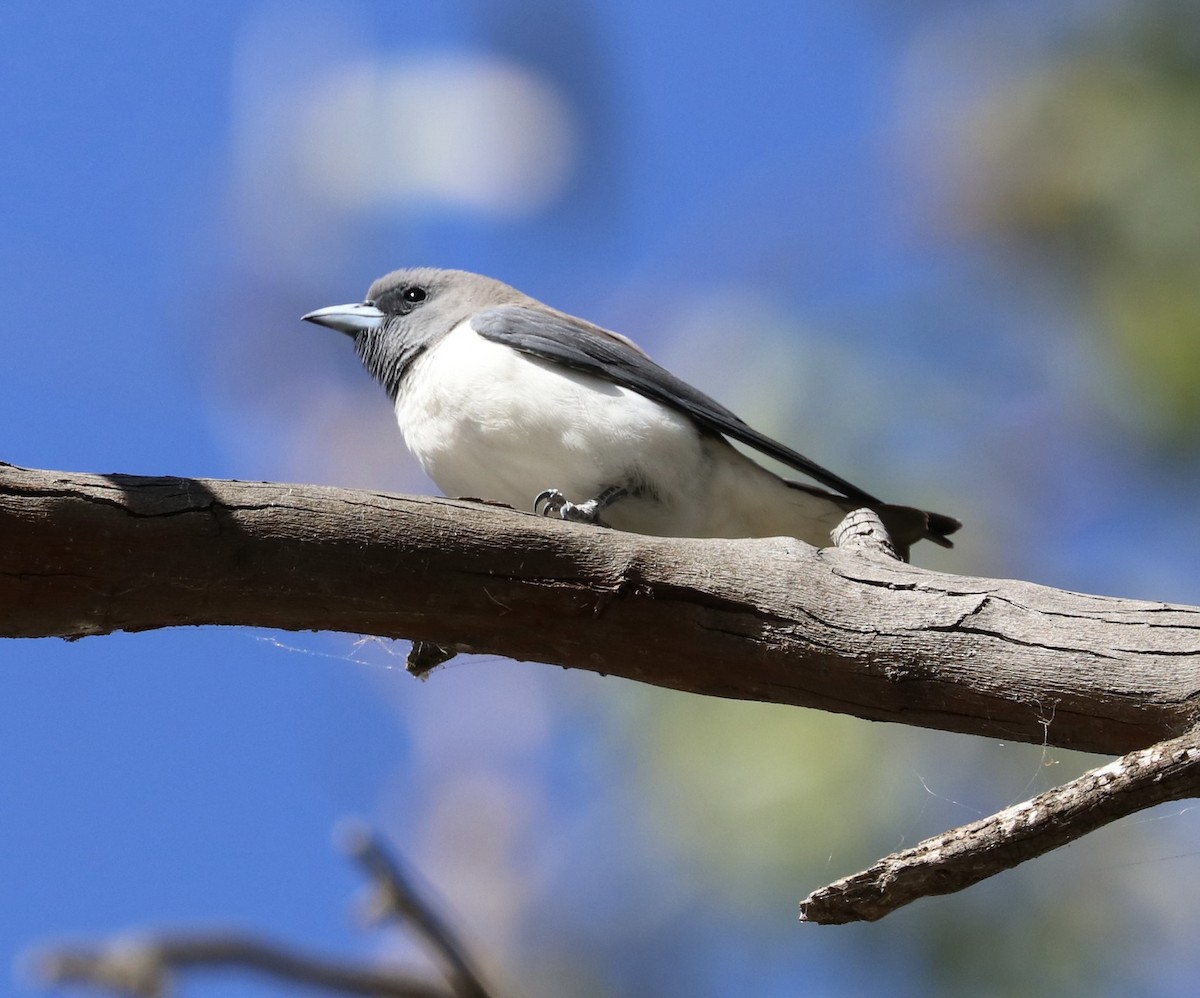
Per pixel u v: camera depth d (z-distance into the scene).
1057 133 11.62
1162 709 5.95
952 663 6.14
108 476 5.99
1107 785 5.37
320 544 6.06
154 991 5.90
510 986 10.35
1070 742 6.14
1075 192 11.40
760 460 11.22
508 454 9.59
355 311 11.03
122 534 5.89
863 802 9.56
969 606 6.23
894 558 6.86
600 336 9.99
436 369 9.80
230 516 6.00
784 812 9.61
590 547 6.23
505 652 6.41
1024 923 9.60
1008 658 6.11
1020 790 9.61
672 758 10.12
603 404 9.48
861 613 6.25
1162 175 11.20
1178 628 6.11
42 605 5.93
